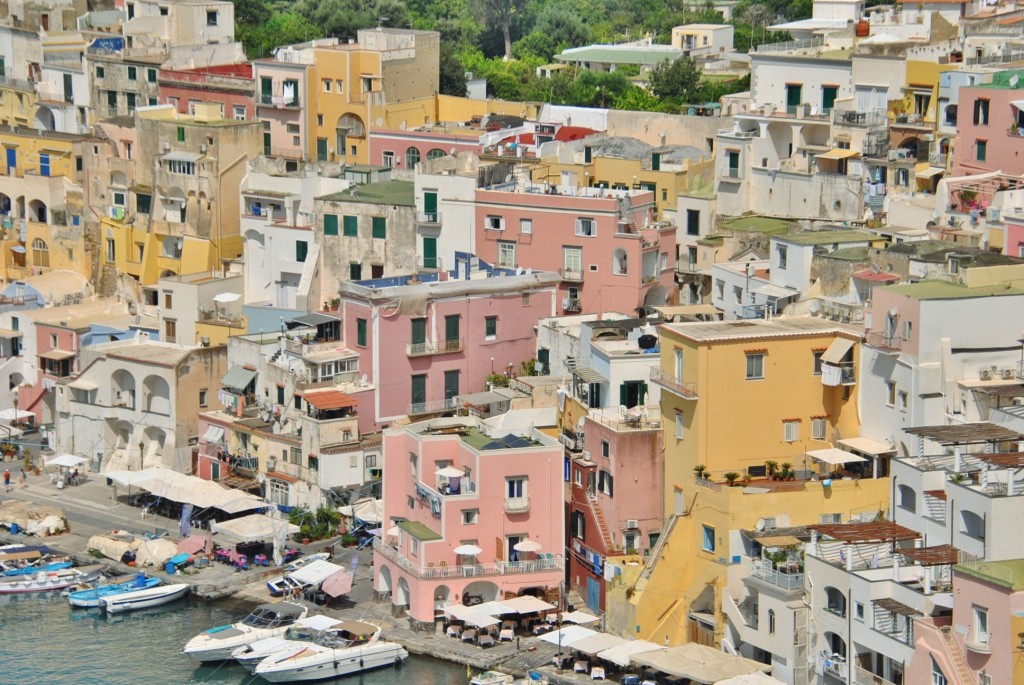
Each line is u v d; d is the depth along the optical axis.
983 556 170.88
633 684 186.62
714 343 195.50
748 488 190.88
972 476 176.00
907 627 170.12
